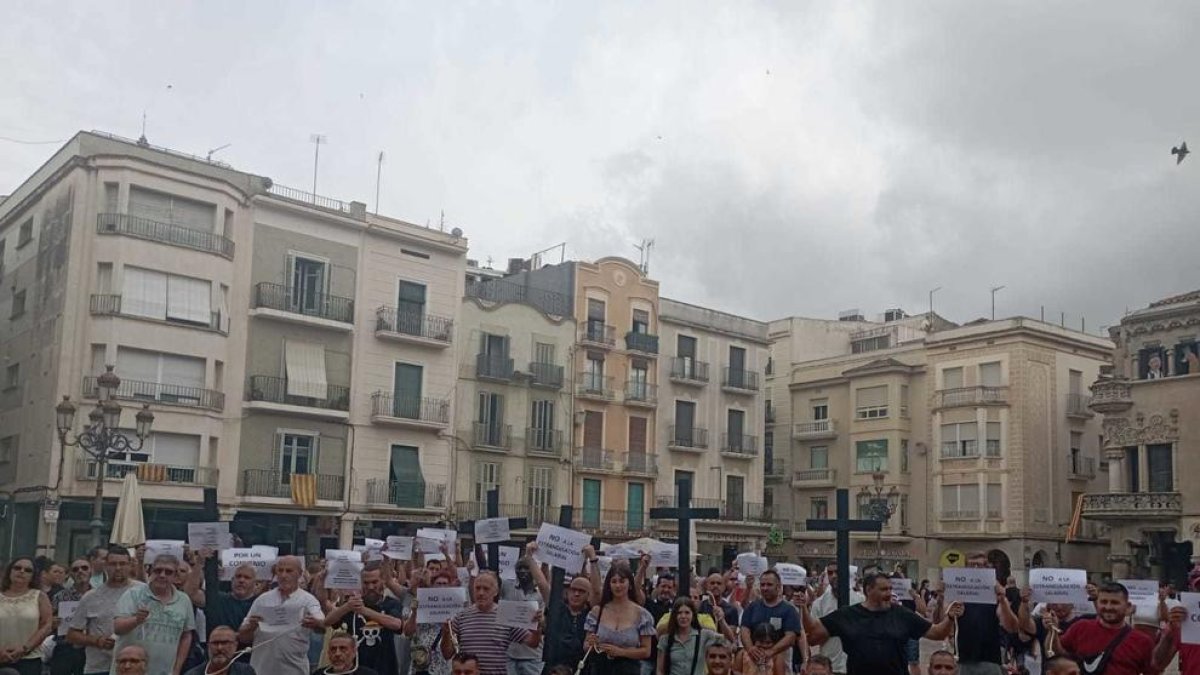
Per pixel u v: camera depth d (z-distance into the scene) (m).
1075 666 8.29
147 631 10.20
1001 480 54.97
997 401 55.34
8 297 41.44
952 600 10.92
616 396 52.19
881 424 59.53
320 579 13.46
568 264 52.22
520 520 14.53
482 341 47.38
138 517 23.09
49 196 39.03
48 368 36.97
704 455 55.66
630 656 10.22
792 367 65.19
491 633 10.99
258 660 10.48
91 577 13.62
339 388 42.00
